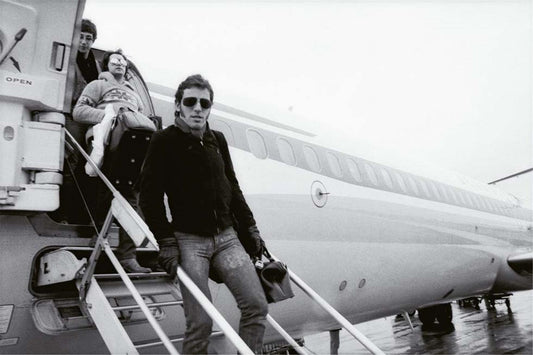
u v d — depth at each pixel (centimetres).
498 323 1675
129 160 303
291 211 557
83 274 275
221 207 258
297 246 552
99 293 264
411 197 855
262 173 548
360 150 794
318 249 581
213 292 441
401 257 762
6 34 243
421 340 1322
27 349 315
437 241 891
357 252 653
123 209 256
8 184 249
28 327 310
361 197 699
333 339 962
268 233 521
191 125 256
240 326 247
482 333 1400
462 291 1102
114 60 363
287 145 621
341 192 659
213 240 252
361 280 669
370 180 753
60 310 313
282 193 558
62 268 286
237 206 283
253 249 276
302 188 590
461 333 1423
